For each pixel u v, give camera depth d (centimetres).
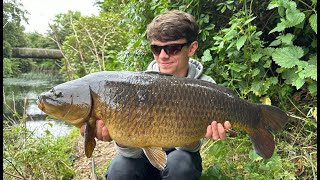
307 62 120
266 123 86
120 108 74
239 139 122
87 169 141
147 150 77
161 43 91
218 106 79
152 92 75
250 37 122
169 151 97
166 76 77
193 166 91
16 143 127
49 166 129
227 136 124
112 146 161
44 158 127
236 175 111
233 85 128
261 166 108
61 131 205
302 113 121
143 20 164
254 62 125
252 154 110
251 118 84
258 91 123
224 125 80
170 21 91
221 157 118
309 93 127
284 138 123
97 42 287
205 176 106
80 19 319
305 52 129
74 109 75
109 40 304
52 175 129
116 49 302
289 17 116
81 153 157
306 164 110
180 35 91
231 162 117
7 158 120
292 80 120
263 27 137
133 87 75
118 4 308
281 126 86
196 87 78
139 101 74
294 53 119
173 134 77
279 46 136
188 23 92
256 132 85
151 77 76
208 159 119
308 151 116
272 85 126
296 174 109
